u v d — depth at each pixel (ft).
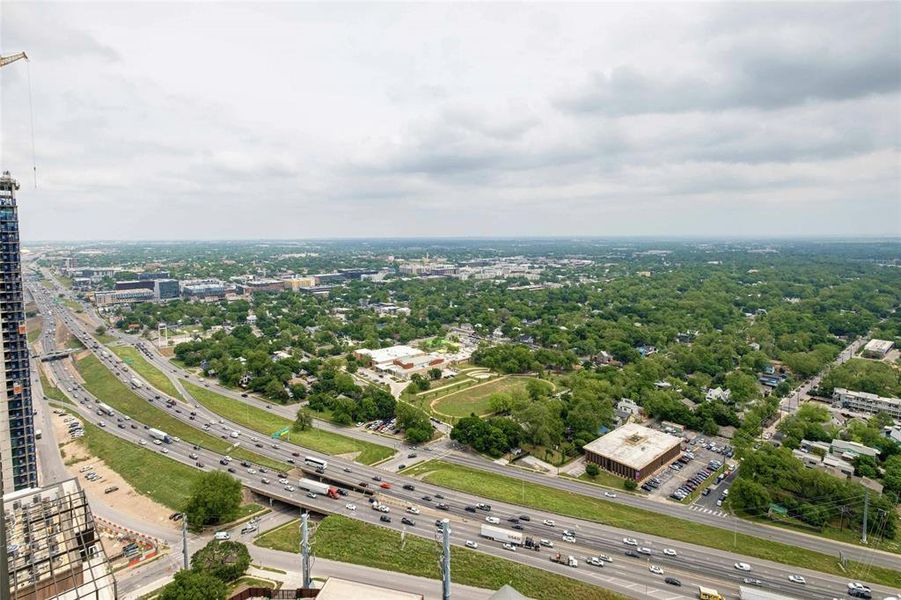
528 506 632.38
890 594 483.51
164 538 580.71
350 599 414.82
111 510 650.02
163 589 448.65
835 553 549.95
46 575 412.98
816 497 622.54
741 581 496.23
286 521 614.34
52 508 502.79
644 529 584.81
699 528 595.06
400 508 621.31
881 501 596.70
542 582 483.92
